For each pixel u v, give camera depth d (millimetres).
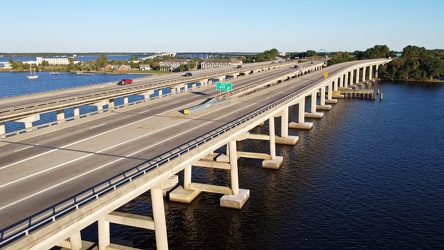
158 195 31016
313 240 38719
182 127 46000
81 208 21891
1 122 50500
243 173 57500
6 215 22219
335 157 65562
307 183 53562
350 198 48469
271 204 46844
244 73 145250
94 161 32312
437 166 61062
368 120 97375
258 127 88625
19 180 27859
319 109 115000
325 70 152500
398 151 69250
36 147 36812
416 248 37250
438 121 96125
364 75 193875
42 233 19562
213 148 38500
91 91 76750
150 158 33156
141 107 61406
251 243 38281
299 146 72562
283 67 181250
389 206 46219
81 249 35594
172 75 120438
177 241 38594
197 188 48438
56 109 58375
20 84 190875
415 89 164750
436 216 43688
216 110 58969
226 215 44000
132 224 33344
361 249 37094
